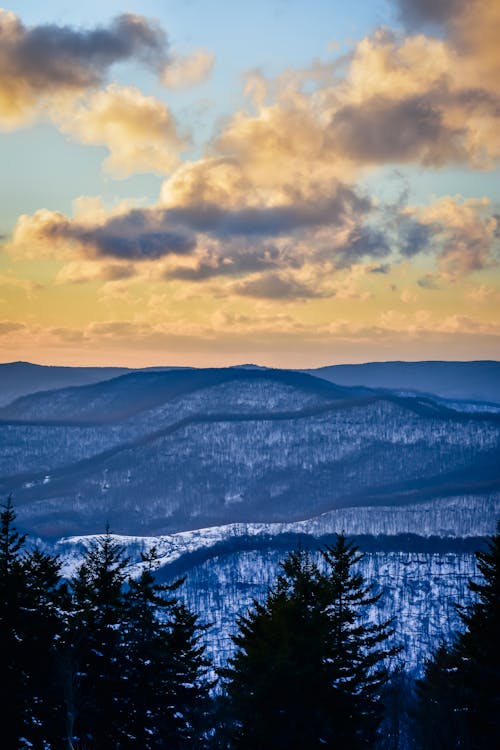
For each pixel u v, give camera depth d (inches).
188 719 3784.5
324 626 3216.0
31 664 3366.1
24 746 3341.5
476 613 3690.9
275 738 3009.4
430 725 3624.5
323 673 3088.1
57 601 3715.6
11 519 3563.0
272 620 3240.7
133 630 3811.5
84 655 3558.1
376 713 3476.9
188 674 3978.8
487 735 3472.0
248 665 3250.5
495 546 3686.0
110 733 3604.8
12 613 3380.9
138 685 3705.7
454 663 3759.8
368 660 3531.0
